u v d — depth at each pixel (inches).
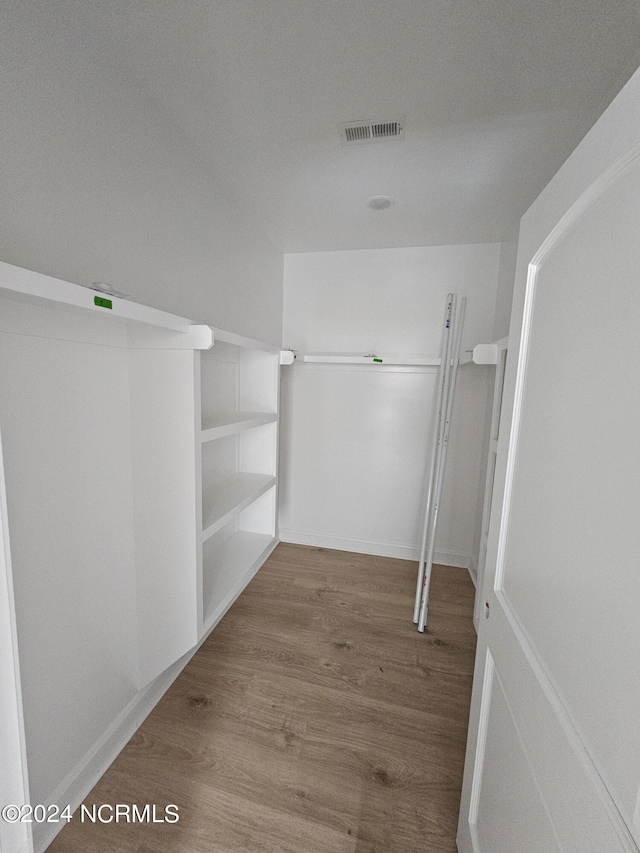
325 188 73.9
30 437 38.2
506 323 86.3
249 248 87.5
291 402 114.7
